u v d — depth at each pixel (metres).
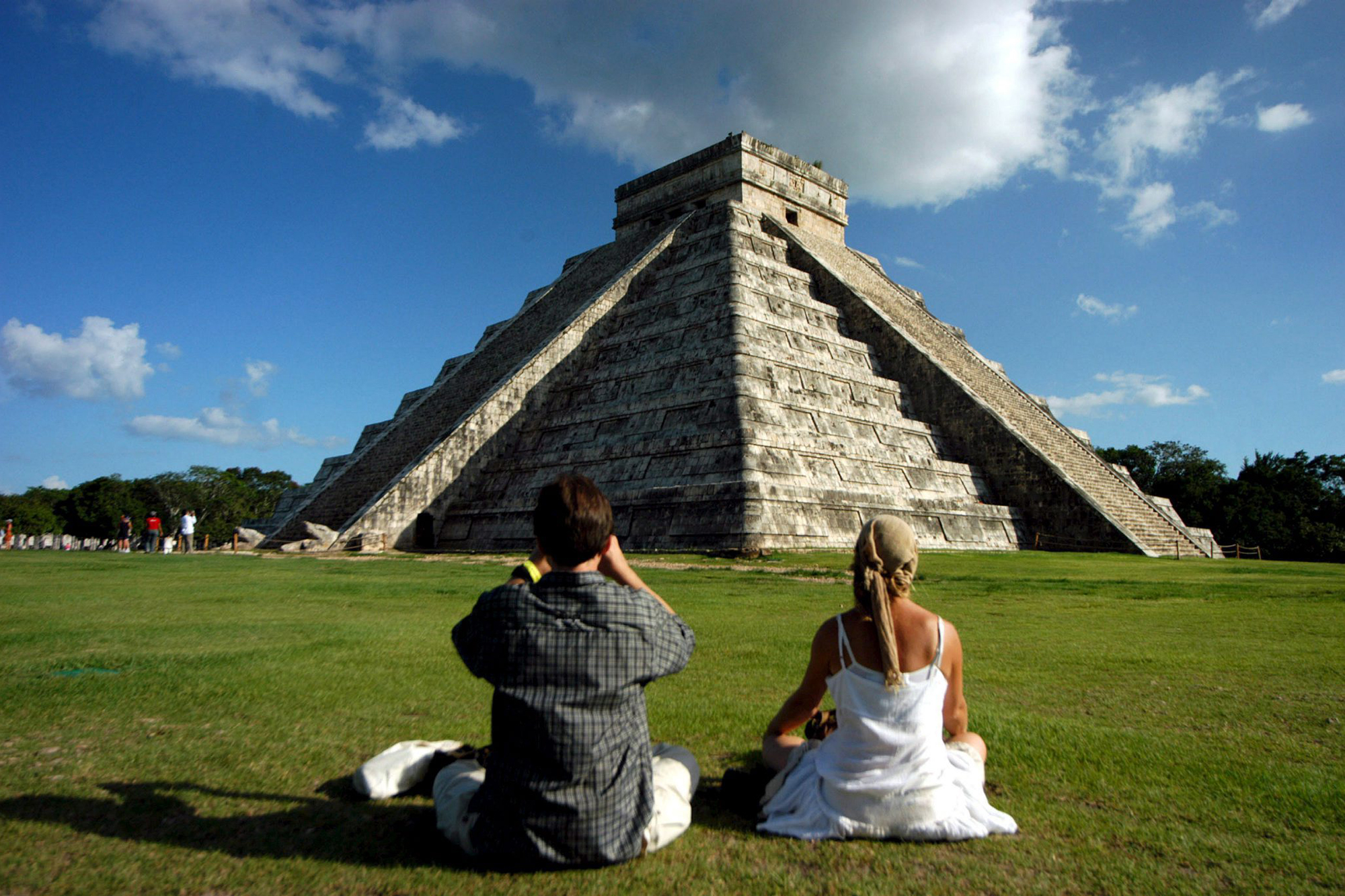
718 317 31.98
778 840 3.68
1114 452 76.00
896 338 37.34
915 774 3.65
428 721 5.51
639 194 50.75
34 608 11.63
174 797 4.04
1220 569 22.55
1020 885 3.21
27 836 3.49
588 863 3.29
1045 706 6.12
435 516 33.94
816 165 50.19
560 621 3.43
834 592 15.30
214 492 83.75
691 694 6.46
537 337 42.84
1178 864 3.40
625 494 28.55
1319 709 6.04
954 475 33.47
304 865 3.30
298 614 11.38
